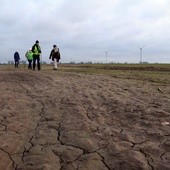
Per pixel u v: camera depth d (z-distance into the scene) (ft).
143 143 11.10
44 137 11.84
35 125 13.25
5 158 10.21
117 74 39.01
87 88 22.34
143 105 16.19
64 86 23.41
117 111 15.11
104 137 11.71
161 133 11.95
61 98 18.29
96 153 10.41
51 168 9.50
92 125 13.01
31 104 16.87
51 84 24.62
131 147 10.81
